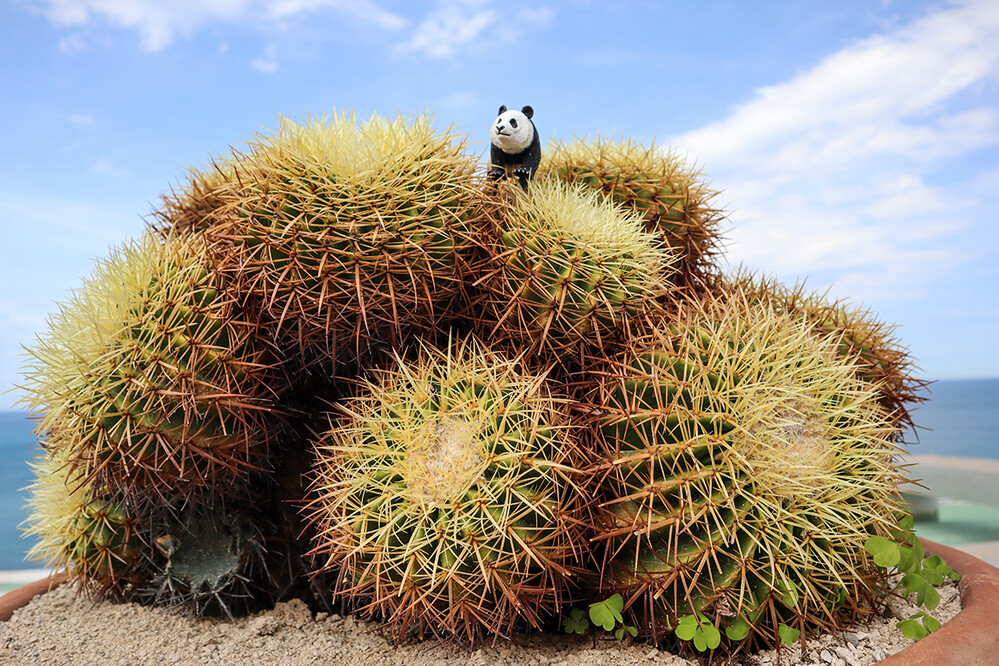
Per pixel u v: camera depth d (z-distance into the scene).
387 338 2.29
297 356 2.33
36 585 3.01
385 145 2.26
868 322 3.13
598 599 2.22
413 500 1.88
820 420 2.17
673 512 1.93
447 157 2.34
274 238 2.11
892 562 2.00
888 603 2.47
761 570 1.94
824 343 2.39
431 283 2.23
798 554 1.95
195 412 2.10
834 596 2.12
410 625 2.15
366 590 2.19
